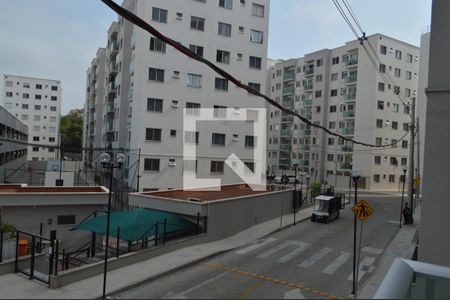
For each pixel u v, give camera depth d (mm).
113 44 47531
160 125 36750
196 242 18625
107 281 13070
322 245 19906
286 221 26531
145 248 16453
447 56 13992
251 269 15250
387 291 8883
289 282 13773
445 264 13766
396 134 58750
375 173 56875
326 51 64562
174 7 37344
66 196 21844
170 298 11922
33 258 13469
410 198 28453
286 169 71188
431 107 14188
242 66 40969
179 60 37531
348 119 60500
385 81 53094
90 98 73875
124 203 32688
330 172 63219
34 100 111125
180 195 23938
